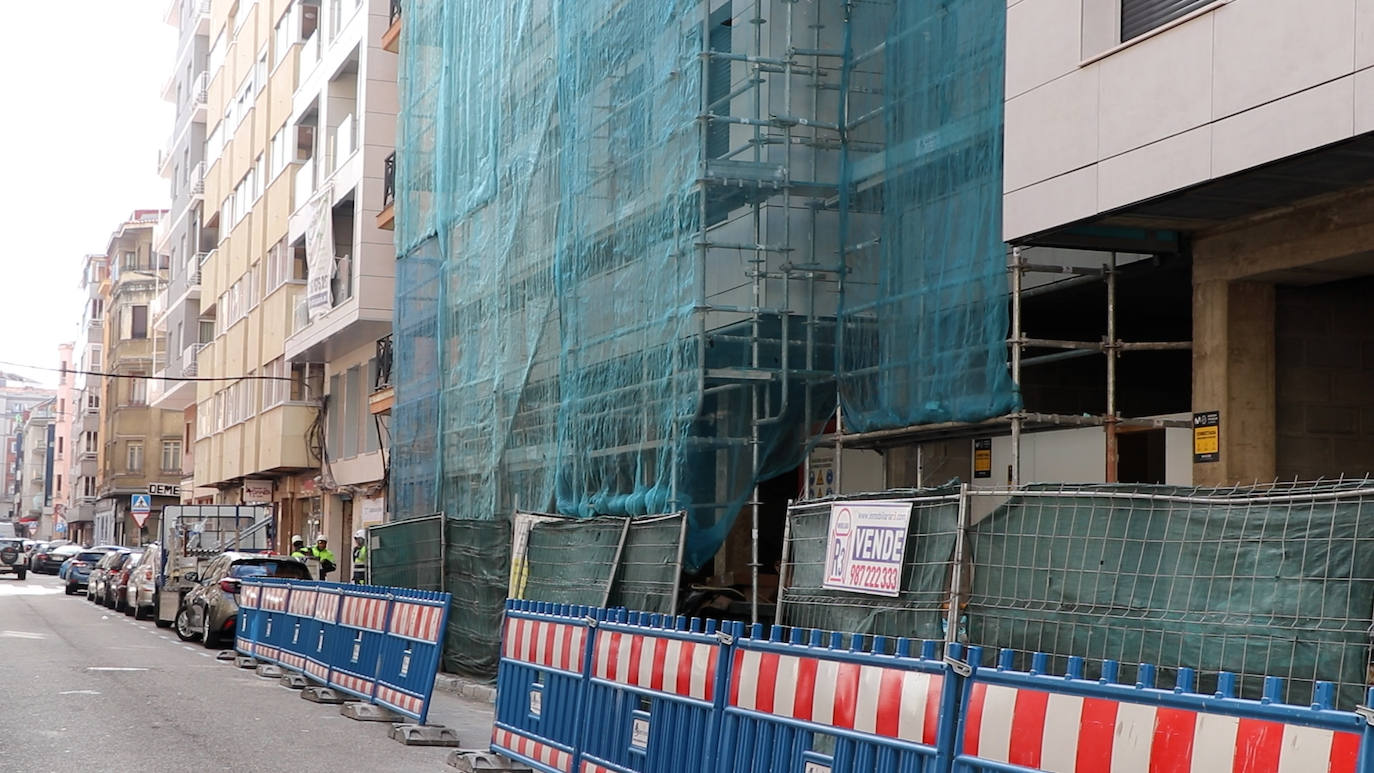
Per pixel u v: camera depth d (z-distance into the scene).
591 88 21.38
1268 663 8.29
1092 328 17.27
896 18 16.33
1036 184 13.41
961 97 15.05
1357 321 13.55
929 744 6.37
